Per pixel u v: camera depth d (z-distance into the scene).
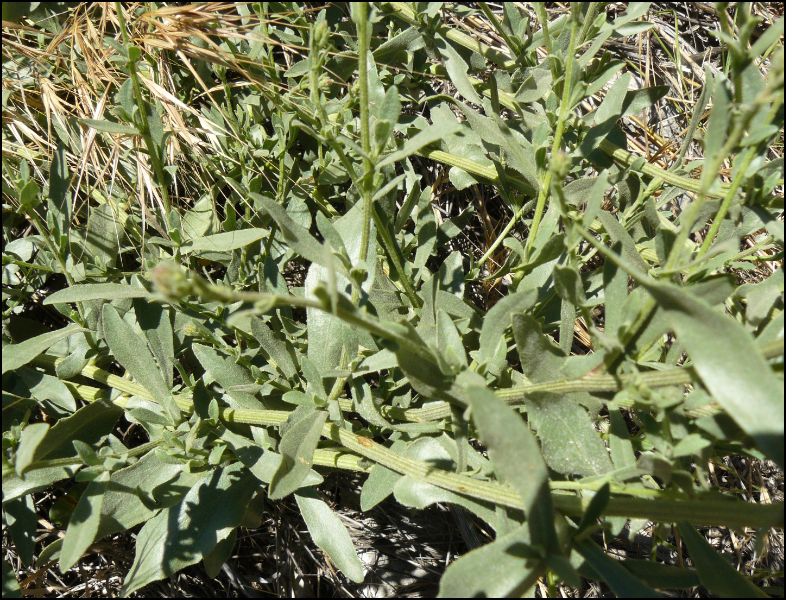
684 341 1.17
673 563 2.29
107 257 2.20
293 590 2.30
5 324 2.20
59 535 2.22
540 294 1.96
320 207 2.37
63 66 2.43
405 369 1.48
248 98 2.42
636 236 2.13
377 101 2.12
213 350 1.99
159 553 1.82
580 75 1.74
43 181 2.34
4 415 1.98
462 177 2.36
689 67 3.01
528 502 1.28
